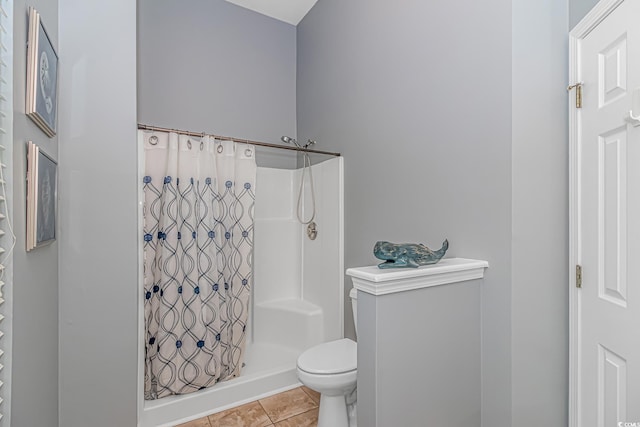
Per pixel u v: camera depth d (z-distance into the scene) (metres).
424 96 1.66
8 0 0.86
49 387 1.27
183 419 1.83
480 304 1.36
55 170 1.32
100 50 1.50
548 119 1.36
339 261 2.33
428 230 1.63
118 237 1.53
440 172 1.56
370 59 2.08
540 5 1.34
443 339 1.26
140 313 1.77
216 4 2.72
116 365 1.53
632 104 1.03
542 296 1.33
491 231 1.32
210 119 2.67
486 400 1.35
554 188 1.38
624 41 1.08
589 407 1.25
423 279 1.19
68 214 1.43
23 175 0.97
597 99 1.21
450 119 1.51
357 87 2.20
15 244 0.91
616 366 1.12
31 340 1.05
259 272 2.76
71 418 1.44
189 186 1.96
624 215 1.08
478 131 1.38
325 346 1.84
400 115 1.82
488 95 1.33
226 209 2.15
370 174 2.07
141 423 1.73
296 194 2.95
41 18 1.15
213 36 2.70
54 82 1.29
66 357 1.43
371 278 1.09
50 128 1.22
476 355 1.36
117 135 1.53
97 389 1.49
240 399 2.01
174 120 2.51
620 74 1.09
